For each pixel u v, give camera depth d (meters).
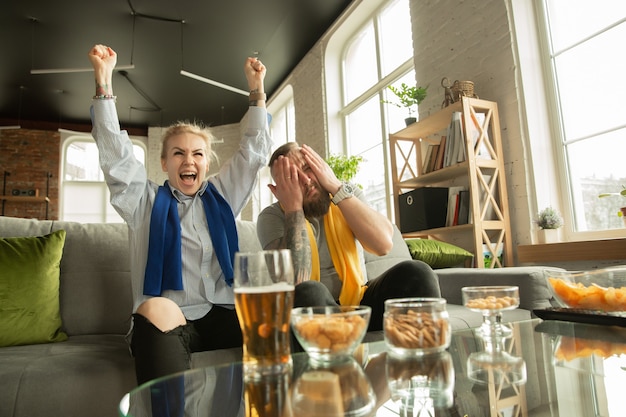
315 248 1.35
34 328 1.32
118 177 1.33
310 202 1.41
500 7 2.66
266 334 0.59
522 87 2.55
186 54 5.75
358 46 4.98
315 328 0.63
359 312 0.66
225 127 8.58
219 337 1.26
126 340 1.33
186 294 1.28
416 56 3.43
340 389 0.55
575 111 2.44
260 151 1.67
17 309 1.31
